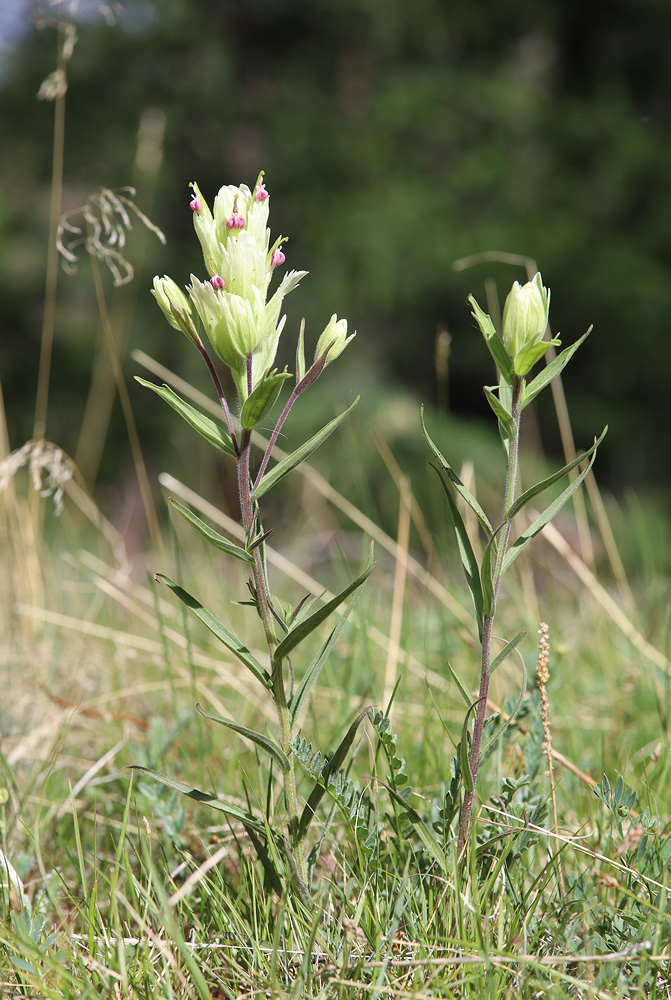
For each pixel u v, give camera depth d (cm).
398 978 71
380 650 112
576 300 372
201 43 392
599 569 179
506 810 76
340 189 378
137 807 84
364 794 74
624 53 426
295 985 70
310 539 188
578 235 380
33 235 392
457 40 414
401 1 384
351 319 371
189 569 154
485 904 73
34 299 393
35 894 80
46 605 130
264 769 85
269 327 70
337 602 69
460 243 366
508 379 71
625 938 72
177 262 372
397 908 72
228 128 387
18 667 107
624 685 92
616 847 77
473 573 72
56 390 388
